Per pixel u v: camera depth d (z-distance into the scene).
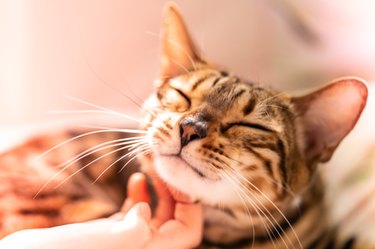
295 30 0.44
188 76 0.28
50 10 0.39
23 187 0.27
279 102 0.27
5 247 0.20
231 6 0.45
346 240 0.29
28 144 0.31
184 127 0.24
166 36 0.28
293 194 0.28
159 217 0.26
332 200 0.31
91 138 0.32
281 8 0.44
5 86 0.40
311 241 0.30
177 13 0.28
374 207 0.30
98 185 0.30
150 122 0.26
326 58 0.42
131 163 0.30
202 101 0.26
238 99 0.26
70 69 0.41
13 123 0.41
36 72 0.41
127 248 0.21
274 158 0.25
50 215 0.26
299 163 0.27
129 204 0.25
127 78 0.42
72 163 0.29
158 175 0.26
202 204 0.26
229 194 0.25
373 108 0.35
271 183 0.26
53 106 0.42
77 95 0.42
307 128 0.28
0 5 0.38
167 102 0.27
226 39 0.46
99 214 0.27
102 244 0.21
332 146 0.27
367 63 0.40
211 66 0.30
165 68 0.29
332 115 0.27
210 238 0.29
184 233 0.24
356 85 0.25
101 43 0.42
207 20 0.45
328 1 0.41
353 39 0.40
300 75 0.42
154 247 0.22
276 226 0.28
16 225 0.24
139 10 0.42
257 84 0.28
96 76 0.41
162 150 0.25
